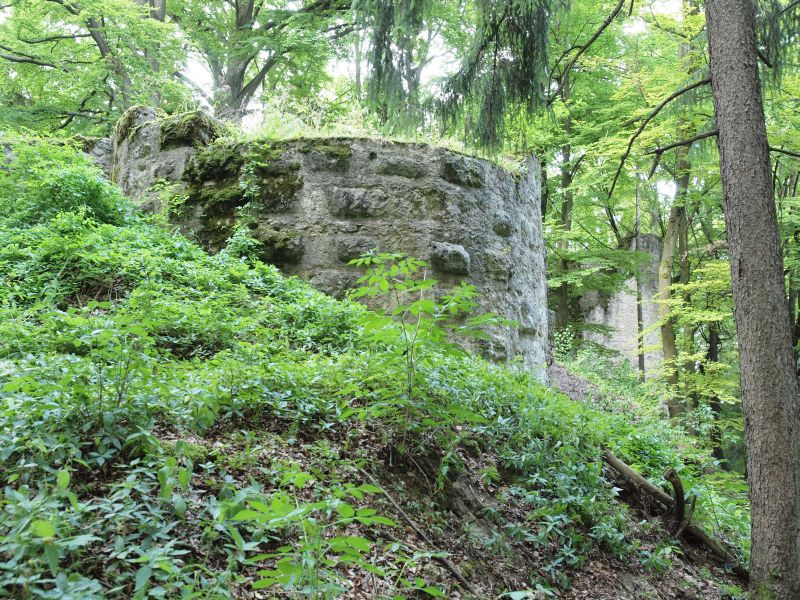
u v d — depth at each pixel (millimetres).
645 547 5262
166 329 5996
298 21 19781
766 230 4941
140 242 7652
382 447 4570
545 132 14961
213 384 4211
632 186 18766
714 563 5602
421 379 4633
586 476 5391
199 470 3486
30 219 8312
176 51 19375
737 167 5059
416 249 8711
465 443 5176
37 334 5086
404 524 4020
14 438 2980
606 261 19344
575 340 20859
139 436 3240
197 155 9305
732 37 5211
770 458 4719
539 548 4543
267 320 6930
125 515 2705
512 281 9742
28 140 9125
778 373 4785
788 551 4617
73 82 19484
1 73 20125
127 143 10156
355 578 3270
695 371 16547
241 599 2744
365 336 4570
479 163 9391
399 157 8938
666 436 10484
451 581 3727
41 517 2430
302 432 4426
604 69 17891
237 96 21141
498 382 6250
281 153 9047
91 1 17406
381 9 6715
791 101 12836
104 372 3717
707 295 16438
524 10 6461
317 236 8773
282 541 3215
